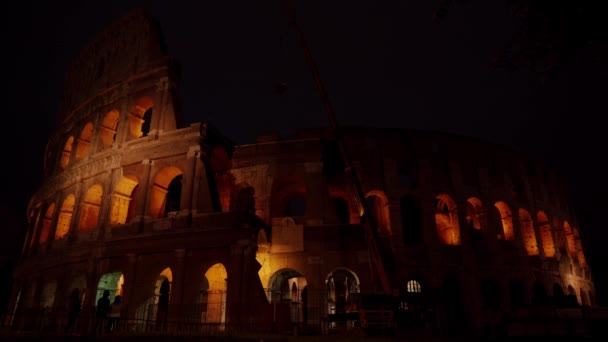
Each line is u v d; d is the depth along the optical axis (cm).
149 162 4262
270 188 4259
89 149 4925
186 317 3491
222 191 4756
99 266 4081
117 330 3456
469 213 5550
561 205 6122
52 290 4831
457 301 4566
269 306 3353
